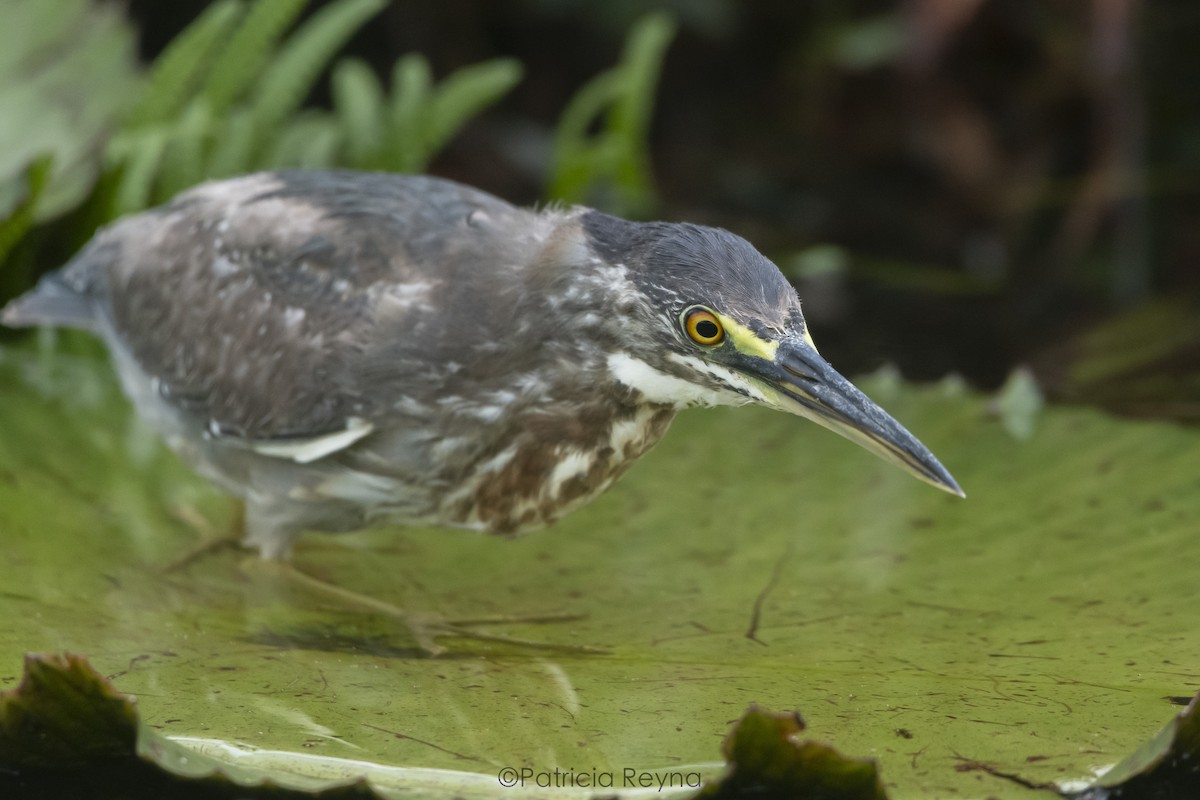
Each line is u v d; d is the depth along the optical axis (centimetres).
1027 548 1053
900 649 902
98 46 1422
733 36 2083
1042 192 1892
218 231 1062
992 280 1808
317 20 1688
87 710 704
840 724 797
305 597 994
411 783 725
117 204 1412
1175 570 1012
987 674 865
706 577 1020
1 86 1381
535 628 944
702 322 858
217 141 1477
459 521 993
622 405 923
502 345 927
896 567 1030
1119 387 1435
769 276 866
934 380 1501
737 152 2042
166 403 1084
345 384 968
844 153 2028
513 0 2034
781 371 852
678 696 834
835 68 2031
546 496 964
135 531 1080
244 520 1097
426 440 959
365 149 1561
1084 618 946
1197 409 1355
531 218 971
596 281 892
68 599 960
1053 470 1181
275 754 748
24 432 1227
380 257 986
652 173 2006
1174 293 1770
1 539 1038
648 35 1667
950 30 1811
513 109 2053
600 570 1035
